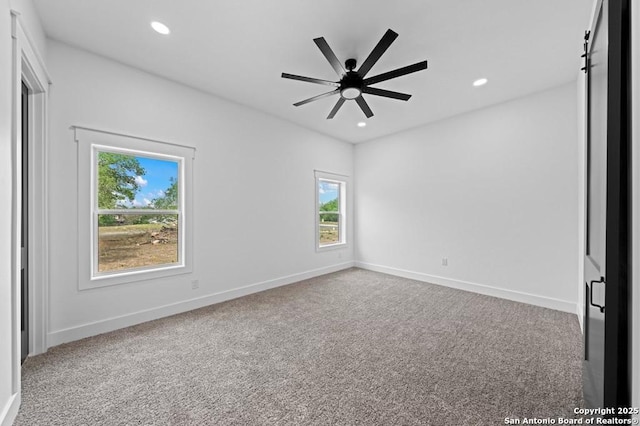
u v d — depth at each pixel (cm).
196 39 233
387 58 257
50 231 229
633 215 90
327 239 523
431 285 421
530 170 336
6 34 146
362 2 191
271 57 259
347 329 264
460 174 402
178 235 316
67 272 238
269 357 213
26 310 211
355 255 560
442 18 205
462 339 242
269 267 405
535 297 333
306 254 462
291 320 286
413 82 303
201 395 168
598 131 135
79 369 196
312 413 153
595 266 138
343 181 536
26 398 164
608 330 99
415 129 458
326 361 207
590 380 141
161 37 230
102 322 256
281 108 382
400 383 180
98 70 254
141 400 164
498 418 148
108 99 260
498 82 304
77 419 149
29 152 214
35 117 216
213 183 339
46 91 221
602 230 120
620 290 97
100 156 264
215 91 330
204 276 330
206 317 294
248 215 378
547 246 325
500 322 279
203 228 329
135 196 286
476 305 331
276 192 415
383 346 230
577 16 202
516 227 349
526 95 337
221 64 271
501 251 362
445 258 419
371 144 528
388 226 499
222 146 348
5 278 141
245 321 283
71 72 240
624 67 97
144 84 283
